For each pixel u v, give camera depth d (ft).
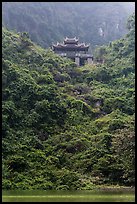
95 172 201.87
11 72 269.44
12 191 172.86
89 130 255.29
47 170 204.54
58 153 225.97
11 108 244.01
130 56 354.33
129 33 385.50
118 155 201.98
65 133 242.58
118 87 319.68
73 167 212.23
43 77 288.30
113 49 387.75
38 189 187.01
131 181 191.52
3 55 295.69
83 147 227.61
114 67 349.00
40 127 248.11
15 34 342.23
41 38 513.86
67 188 185.68
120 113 267.80
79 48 392.68
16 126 243.19
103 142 218.79
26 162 204.95
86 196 139.64
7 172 195.72
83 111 278.87
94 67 349.20
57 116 257.55
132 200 123.44
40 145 230.68
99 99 296.71
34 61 316.81
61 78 318.04
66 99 280.31
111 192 162.61
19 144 225.15
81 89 312.29
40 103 255.09
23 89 264.31
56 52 391.86
